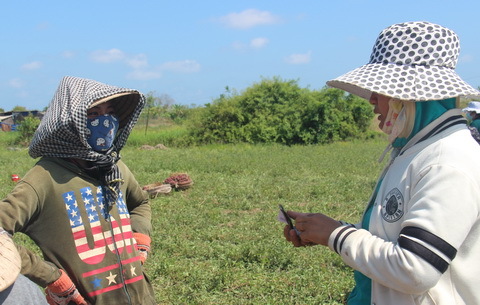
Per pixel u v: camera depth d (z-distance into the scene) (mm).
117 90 2953
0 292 2037
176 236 8242
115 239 2994
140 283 3084
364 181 14336
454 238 2029
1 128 57875
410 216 2113
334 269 6477
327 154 24094
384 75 2283
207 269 6586
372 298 2328
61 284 2732
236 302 5535
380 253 2143
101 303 2916
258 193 12312
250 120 33062
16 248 2379
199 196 12242
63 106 2846
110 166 2998
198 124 33594
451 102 2352
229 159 21484
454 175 2080
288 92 33156
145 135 34531
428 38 2289
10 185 14719
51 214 2846
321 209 10633
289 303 5480
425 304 2166
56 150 2865
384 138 33875
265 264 6738
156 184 13016
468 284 2150
